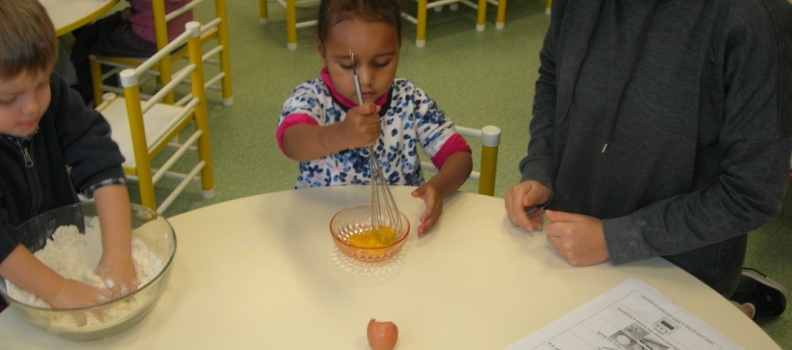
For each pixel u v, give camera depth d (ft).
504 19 12.56
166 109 6.97
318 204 3.81
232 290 3.13
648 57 3.41
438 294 3.13
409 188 4.00
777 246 7.16
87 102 8.85
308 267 3.30
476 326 2.95
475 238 3.55
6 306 3.64
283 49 11.51
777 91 2.97
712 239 3.27
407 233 3.38
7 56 2.67
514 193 3.76
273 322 2.95
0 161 3.42
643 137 3.53
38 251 3.20
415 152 4.38
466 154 4.17
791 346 5.92
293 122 3.88
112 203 3.51
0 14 2.68
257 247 3.43
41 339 2.86
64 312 2.66
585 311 3.05
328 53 3.71
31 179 3.60
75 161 3.68
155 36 8.39
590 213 4.05
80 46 8.46
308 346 2.83
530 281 3.24
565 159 3.95
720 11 3.09
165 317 2.97
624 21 3.48
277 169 8.33
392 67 3.74
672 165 3.51
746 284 5.99
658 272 3.35
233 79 10.46
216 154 8.56
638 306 3.08
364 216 3.68
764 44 2.94
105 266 3.16
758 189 3.09
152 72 8.73
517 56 11.52
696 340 2.90
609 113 3.60
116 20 8.66
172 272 3.23
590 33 3.63
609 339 2.89
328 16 3.63
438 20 12.87
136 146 5.85
